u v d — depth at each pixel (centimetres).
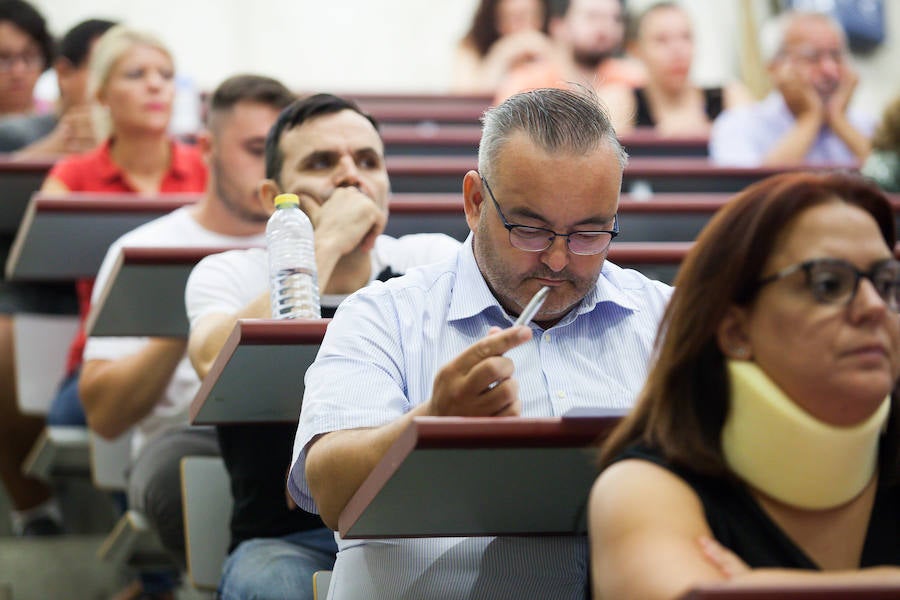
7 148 521
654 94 649
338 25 862
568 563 211
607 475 163
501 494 188
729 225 164
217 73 847
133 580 373
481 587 208
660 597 146
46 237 350
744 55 776
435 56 865
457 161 509
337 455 199
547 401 219
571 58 683
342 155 273
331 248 263
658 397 166
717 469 163
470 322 222
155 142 426
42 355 423
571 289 217
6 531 425
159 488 316
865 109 818
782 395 161
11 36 542
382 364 216
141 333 301
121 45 420
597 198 212
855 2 820
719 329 165
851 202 163
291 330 219
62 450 411
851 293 159
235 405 243
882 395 159
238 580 246
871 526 170
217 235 341
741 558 161
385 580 208
